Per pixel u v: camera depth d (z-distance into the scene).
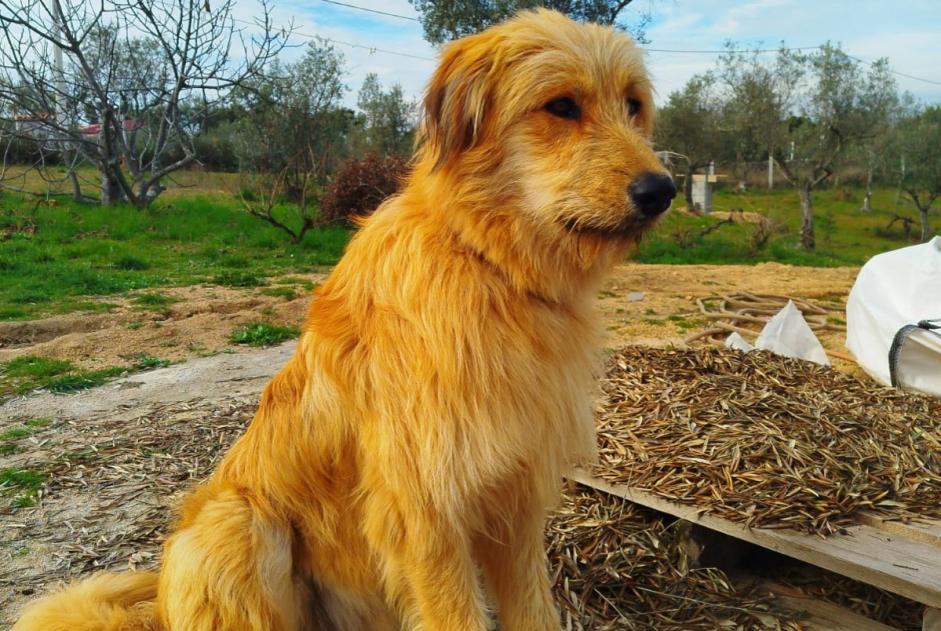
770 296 3.40
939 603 0.85
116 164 6.71
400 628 0.95
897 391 1.48
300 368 0.90
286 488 0.88
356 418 0.84
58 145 7.46
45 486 1.41
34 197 7.11
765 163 14.06
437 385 0.78
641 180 0.77
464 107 0.81
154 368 2.28
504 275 0.81
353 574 0.90
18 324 2.75
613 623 0.99
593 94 0.81
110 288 3.57
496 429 0.79
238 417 1.77
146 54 7.60
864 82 8.18
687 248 6.21
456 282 0.79
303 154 8.11
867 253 7.75
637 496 1.10
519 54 0.80
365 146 9.82
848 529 0.99
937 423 1.31
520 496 0.86
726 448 1.16
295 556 0.91
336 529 0.89
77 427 1.73
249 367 2.29
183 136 6.94
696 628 0.98
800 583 1.08
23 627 0.84
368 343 0.83
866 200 11.87
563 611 1.01
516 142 0.80
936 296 1.77
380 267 0.84
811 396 1.37
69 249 4.82
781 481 1.08
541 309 0.83
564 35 0.82
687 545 1.09
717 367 1.52
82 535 1.24
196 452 1.57
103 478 1.45
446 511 0.80
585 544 1.12
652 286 3.98
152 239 5.58
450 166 0.81
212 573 0.83
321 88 8.55
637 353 1.60
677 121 10.47
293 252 5.21
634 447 1.20
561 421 0.85
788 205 12.00
